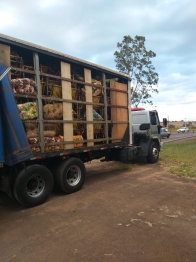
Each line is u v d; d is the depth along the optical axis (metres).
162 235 3.65
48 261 3.04
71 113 6.05
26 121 5.02
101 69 7.07
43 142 5.32
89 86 6.67
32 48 5.14
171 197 5.48
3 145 4.47
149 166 9.53
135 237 3.60
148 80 20.72
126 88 8.35
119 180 7.29
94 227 4.00
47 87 5.57
